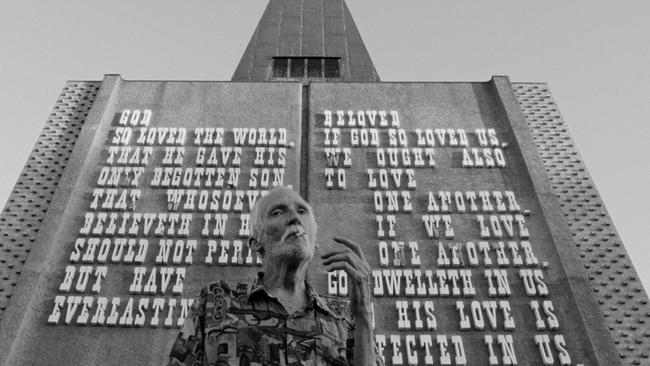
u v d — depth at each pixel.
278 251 4.39
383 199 15.90
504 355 12.96
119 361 12.77
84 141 16.81
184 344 3.96
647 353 13.14
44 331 13.16
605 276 14.48
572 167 16.84
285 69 24.67
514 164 16.77
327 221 15.35
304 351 3.96
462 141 17.28
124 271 14.16
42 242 14.54
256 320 3.99
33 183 16.11
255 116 17.86
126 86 18.62
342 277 14.12
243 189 15.97
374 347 4.18
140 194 15.72
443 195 15.89
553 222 15.29
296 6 28.88
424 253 14.73
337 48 26.05
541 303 13.83
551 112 18.28
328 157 16.77
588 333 13.23
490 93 18.84
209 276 14.12
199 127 17.52
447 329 13.40
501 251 14.72
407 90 18.78
